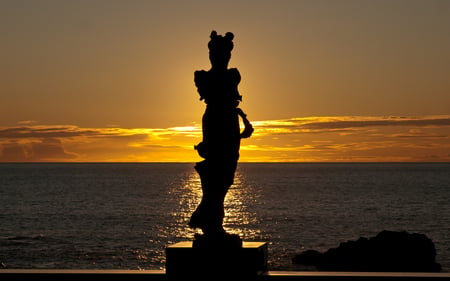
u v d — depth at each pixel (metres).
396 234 34.44
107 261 42.38
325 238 52.56
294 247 47.16
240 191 119.62
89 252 45.88
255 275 8.63
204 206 9.10
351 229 59.06
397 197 100.81
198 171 9.25
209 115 9.20
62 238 53.09
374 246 34.53
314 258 37.31
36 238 53.22
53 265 40.84
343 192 115.69
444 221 65.94
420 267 33.06
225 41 9.28
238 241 8.84
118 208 82.62
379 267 33.81
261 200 94.88
